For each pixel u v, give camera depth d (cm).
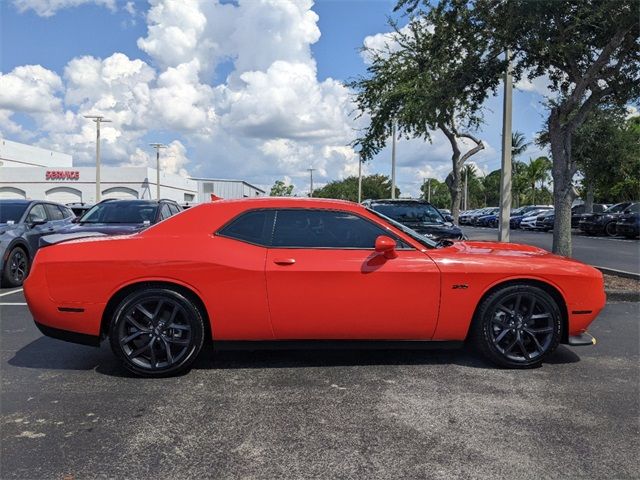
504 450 316
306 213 462
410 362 484
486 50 997
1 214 994
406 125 1650
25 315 693
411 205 1177
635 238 2253
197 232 451
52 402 390
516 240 2158
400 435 336
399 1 1020
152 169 5753
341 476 288
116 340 436
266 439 331
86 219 941
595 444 324
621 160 2650
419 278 444
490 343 458
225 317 438
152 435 337
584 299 463
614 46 840
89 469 295
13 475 288
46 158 7444
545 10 820
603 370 464
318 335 449
